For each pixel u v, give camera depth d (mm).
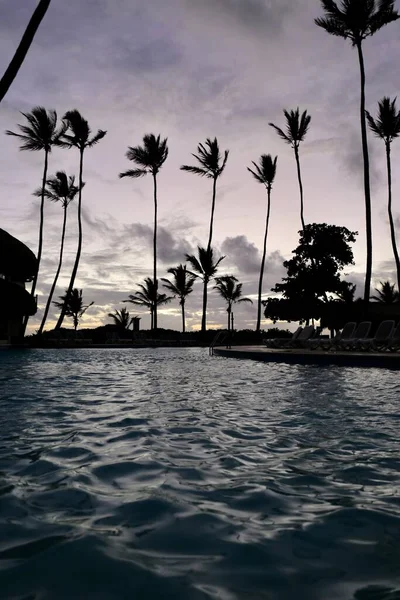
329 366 12727
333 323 27484
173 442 4016
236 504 2539
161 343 30156
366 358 12336
